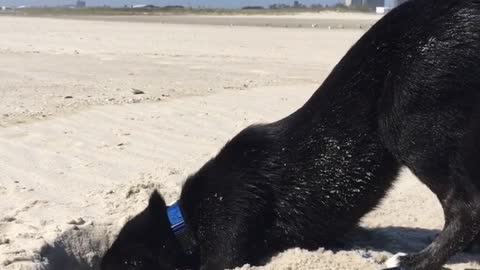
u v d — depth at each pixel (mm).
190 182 1022
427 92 867
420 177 910
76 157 1504
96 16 14570
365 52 933
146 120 1901
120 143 1631
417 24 890
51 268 1000
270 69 3281
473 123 850
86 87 2539
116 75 2971
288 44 4988
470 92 848
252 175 987
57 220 1116
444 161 877
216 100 2252
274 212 991
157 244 995
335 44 4934
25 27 7930
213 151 1546
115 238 1046
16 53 4074
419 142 885
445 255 885
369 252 999
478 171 860
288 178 981
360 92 935
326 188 967
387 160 947
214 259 984
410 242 1058
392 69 903
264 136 1009
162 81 2764
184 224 1000
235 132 1741
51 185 1306
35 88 2479
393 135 911
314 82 2740
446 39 862
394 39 905
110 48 4645
